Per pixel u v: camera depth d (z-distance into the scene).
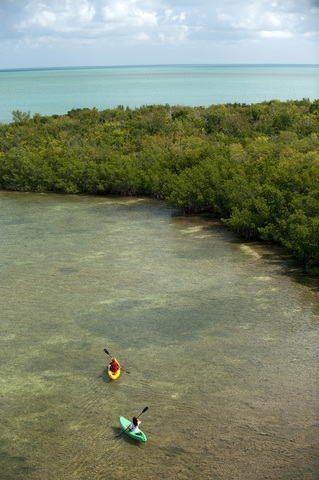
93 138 76.75
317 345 20.89
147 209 49.41
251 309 24.84
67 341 21.59
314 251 30.23
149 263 32.53
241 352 20.38
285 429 15.23
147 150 64.62
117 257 33.84
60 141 75.56
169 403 16.80
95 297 26.75
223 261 32.72
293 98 187.38
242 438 14.84
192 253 34.59
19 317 24.16
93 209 49.53
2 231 40.97
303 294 26.70
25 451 14.43
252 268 31.20
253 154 55.56
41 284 28.69
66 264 32.38
